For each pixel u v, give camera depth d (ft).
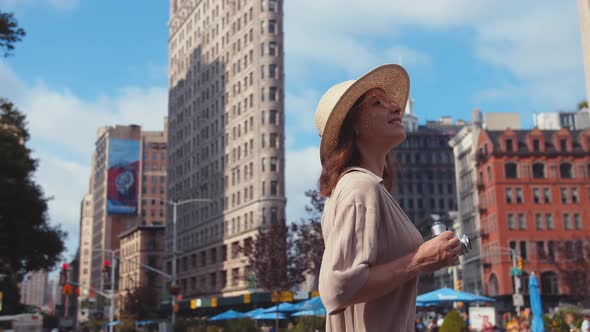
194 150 335.47
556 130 258.16
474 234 263.49
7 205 107.86
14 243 114.93
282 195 258.57
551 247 241.14
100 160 591.37
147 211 524.52
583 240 223.51
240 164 277.85
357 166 6.88
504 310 233.55
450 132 440.86
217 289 288.71
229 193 287.07
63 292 142.10
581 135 256.11
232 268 275.59
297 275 156.46
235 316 140.56
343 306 5.58
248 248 164.96
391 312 6.07
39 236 116.78
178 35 374.02
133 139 531.09
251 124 271.49
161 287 422.00
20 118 110.93
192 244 325.21
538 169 249.75
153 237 431.02
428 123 465.06
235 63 292.61
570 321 79.15
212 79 318.86
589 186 248.11
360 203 5.92
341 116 6.91
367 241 5.73
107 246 536.01
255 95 268.21
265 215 254.27
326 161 7.08
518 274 157.79
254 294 202.59
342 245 5.67
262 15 272.72
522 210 245.04
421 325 88.02
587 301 210.79
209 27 328.90
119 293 463.01
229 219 283.38
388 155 8.24
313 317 90.38
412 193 428.15
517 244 241.14
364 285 5.53
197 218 322.34
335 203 6.15
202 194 319.06
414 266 5.69
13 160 107.24
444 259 5.68
